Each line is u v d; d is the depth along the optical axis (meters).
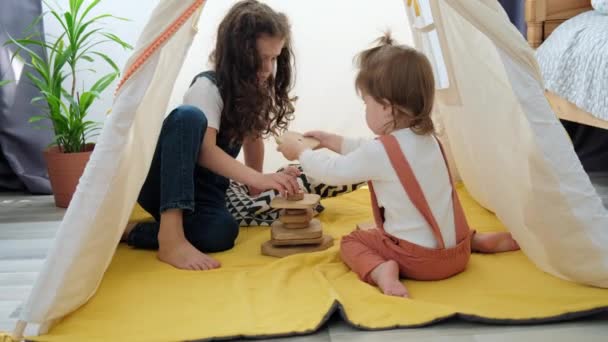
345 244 1.50
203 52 2.33
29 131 2.54
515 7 2.71
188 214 1.62
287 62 1.81
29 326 1.32
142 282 1.43
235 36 1.63
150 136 1.39
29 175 2.54
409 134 1.43
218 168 1.60
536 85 1.34
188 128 1.53
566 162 1.33
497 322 1.22
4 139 2.51
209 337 1.17
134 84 1.27
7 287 1.59
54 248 1.24
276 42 1.65
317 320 1.22
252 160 1.98
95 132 2.60
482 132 1.59
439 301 1.31
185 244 1.55
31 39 2.49
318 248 1.62
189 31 1.41
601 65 2.11
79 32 2.30
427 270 1.40
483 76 1.51
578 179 1.33
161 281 1.43
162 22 1.26
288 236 1.60
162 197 1.54
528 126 1.34
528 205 1.39
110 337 1.18
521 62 1.34
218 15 2.30
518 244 1.54
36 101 2.53
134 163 1.36
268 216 1.88
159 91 1.37
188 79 2.35
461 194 2.06
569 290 1.33
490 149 1.56
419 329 1.21
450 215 1.43
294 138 1.60
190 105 1.58
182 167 1.53
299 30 2.39
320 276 1.42
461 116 1.76
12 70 2.47
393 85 1.39
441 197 1.42
